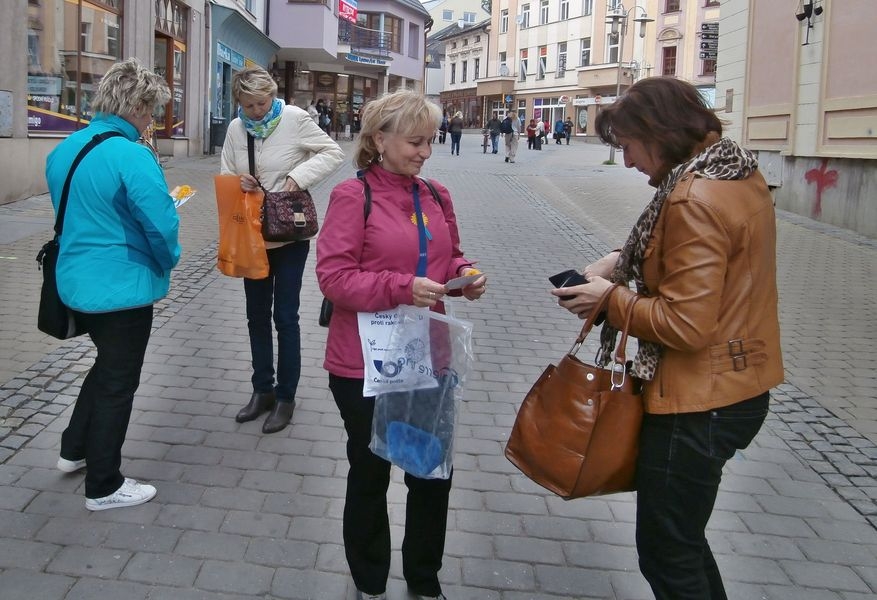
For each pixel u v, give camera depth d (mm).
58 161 3250
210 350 5617
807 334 6664
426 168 22312
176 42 18984
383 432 2635
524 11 62312
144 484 3611
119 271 3215
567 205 14711
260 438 4254
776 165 14508
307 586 2988
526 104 62781
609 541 3439
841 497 3934
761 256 2178
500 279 8461
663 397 2217
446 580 3098
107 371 3340
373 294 2527
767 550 3422
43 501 3484
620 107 2283
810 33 13273
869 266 9523
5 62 10523
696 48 45938
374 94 46875
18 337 5586
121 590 2900
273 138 4227
